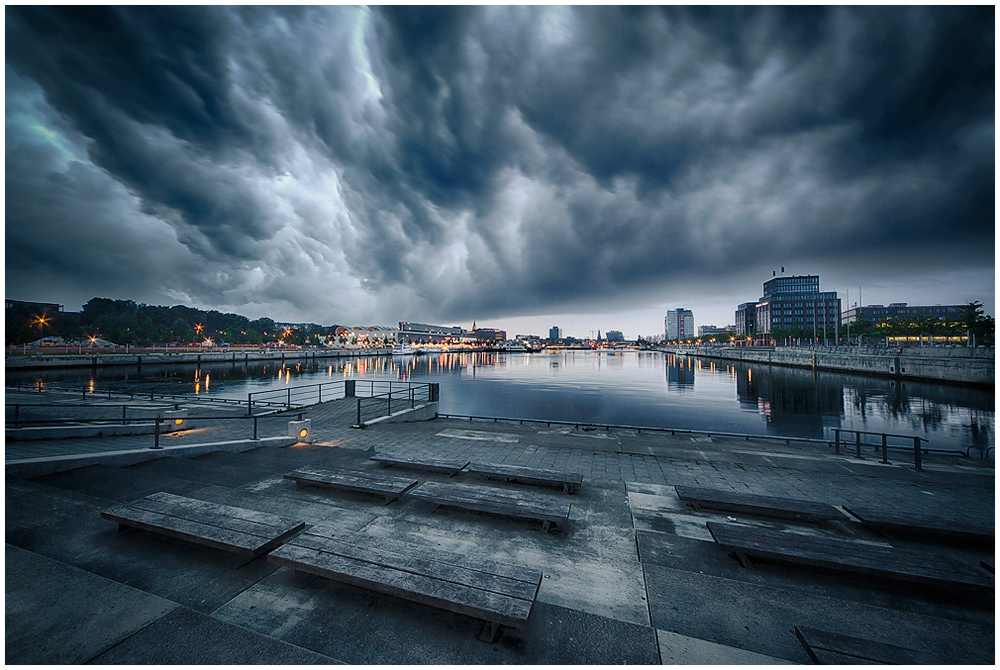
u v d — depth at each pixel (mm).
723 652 3428
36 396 23594
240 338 182125
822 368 88562
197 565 4516
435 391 20719
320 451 10648
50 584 3885
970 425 32969
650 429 16828
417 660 3277
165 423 13180
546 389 61000
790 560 4664
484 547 5340
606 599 4227
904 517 6066
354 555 4234
